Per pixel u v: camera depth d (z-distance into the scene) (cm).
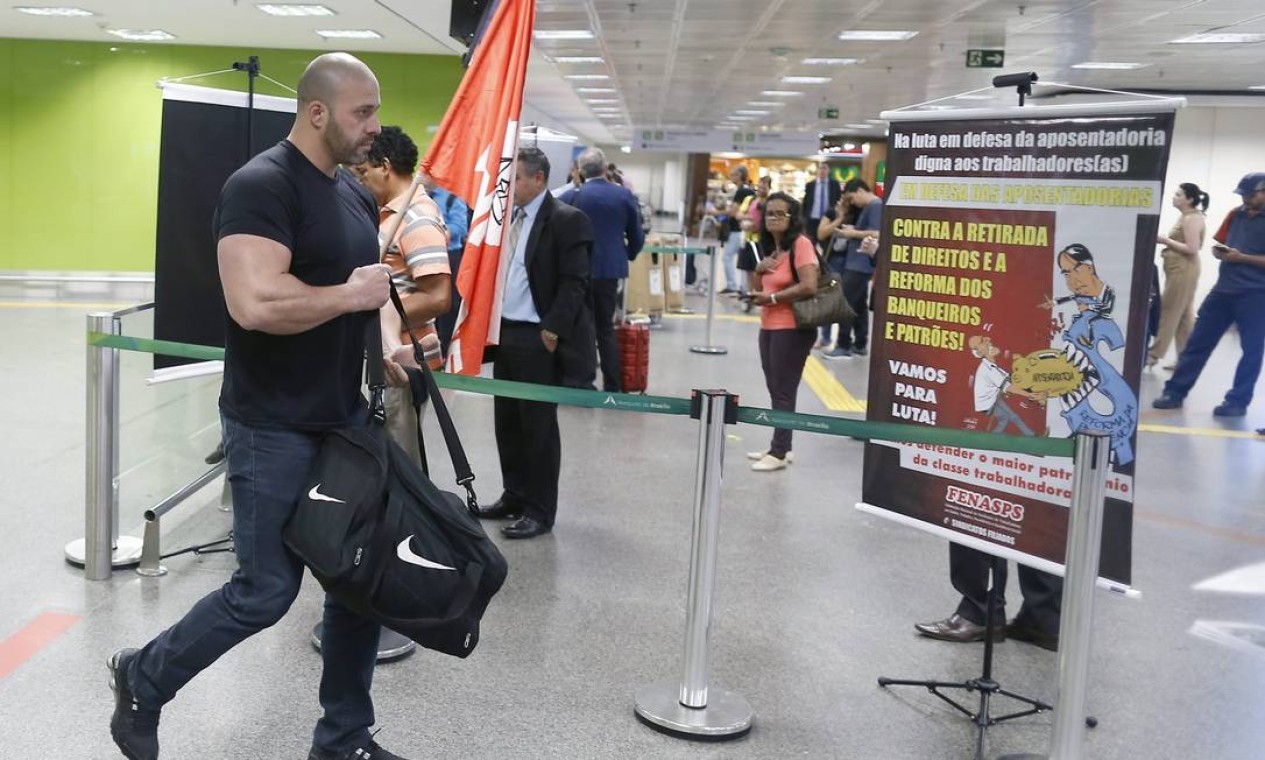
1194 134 1642
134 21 1327
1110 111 287
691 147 2784
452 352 328
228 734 304
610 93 2011
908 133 330
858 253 1111
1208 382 1069
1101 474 270
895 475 341
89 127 1503
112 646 356
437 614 248
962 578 396
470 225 320
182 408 646
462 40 446
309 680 341
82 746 293
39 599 395
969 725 331
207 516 500
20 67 1483
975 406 321
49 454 607
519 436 516
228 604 253
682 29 1185
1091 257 294
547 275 482
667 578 451
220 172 439
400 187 373
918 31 1152
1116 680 370
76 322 1162
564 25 1172
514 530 496
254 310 235
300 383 252
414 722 317
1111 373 293
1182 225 1090
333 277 254
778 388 633
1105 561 297
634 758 302
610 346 822
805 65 1482
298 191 248
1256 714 346
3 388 790
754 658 377
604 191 807
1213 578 483
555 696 338
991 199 312
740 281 1728
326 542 240
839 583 457
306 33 1388
